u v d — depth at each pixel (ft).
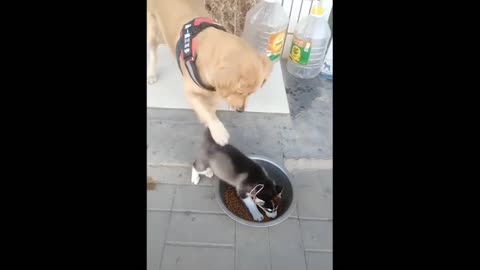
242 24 6.83
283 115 6.26
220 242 4.77
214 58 4.93
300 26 6.61
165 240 4.74
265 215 4.89
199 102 5.35
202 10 5.82
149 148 5.66
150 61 6.37
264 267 4.61
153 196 5.14
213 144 5.04
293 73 6.97
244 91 4.79
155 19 5.99
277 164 5.26
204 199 5.16
